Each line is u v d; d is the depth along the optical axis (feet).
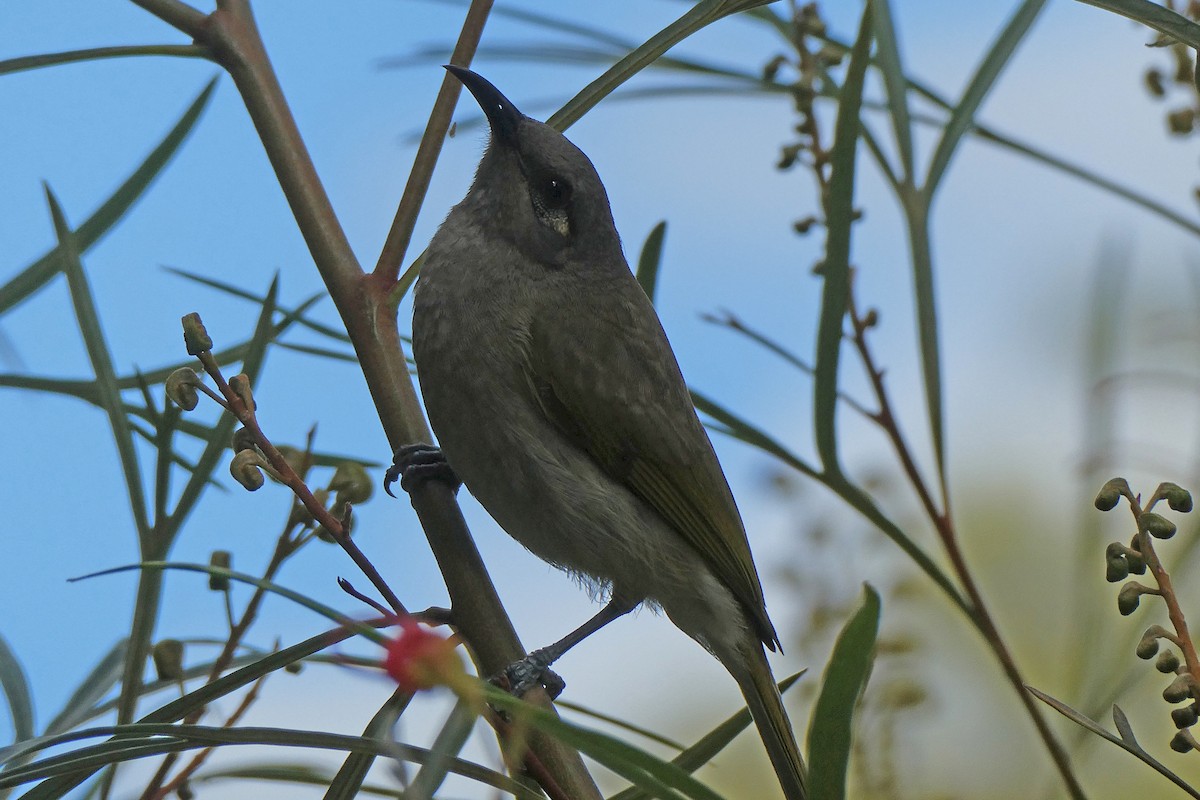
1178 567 22.25
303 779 20.99
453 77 23.26
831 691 14.56
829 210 23.40
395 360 23.17
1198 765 27.73
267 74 23.86
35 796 19.03
